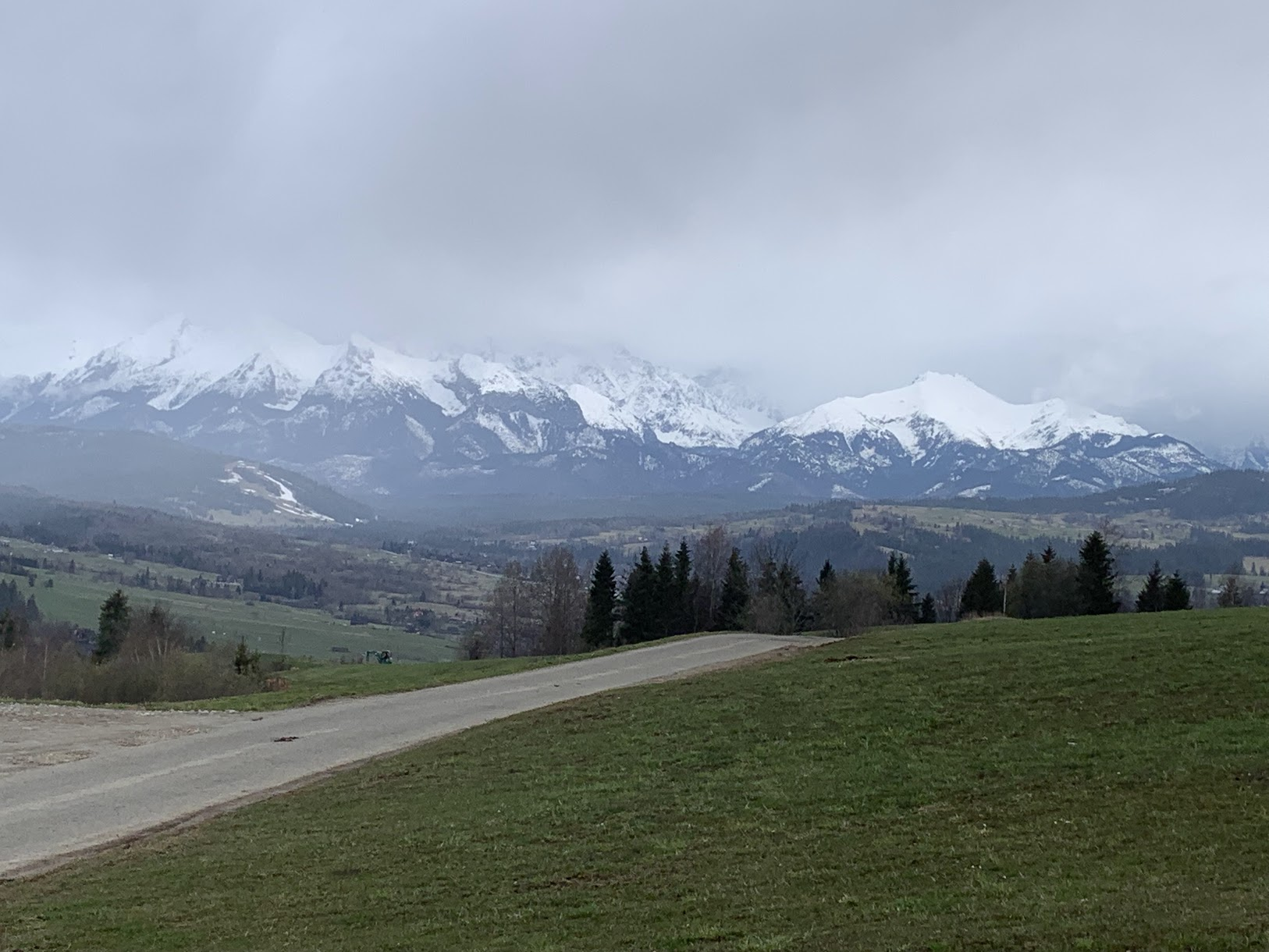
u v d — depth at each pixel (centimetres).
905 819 2131
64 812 2831
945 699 3222
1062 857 1770
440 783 2936
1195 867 1638
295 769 3362
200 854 2362
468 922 1742
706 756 2900
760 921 1595
